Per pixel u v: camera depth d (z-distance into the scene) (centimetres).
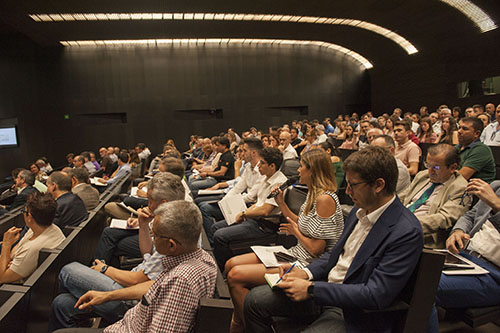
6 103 1475
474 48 1294
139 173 812
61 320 209
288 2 1248
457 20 1257
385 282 146
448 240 217
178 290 152
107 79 1703
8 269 243
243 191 435
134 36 1570
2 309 168
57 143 1669
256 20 1445
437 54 1480
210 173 633
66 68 1664
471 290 187
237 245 327
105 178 841
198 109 1795
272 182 328
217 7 1269
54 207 254
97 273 212
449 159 255
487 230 214
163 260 167
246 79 1836
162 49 1742
